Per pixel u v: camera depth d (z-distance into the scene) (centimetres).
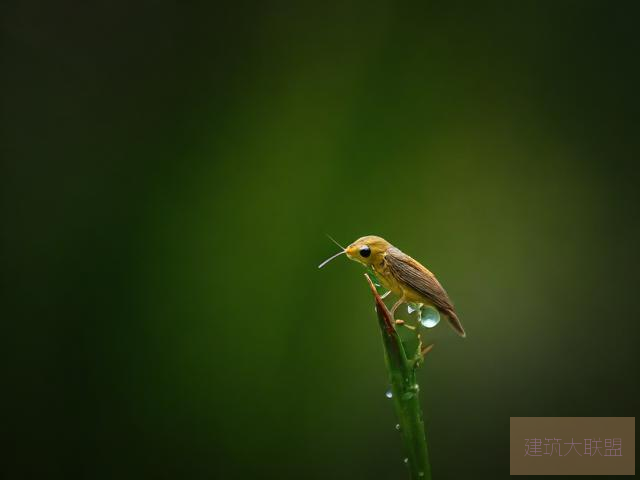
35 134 76
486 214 78
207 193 77
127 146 77
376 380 76
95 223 76
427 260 77
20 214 76
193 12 79
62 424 75
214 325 76
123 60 77
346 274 76
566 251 79
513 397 77
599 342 78
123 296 76
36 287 76
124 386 76
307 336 76
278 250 76
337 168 77
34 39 77
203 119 77
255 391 76
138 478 75
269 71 79
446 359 77
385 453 76
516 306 78
